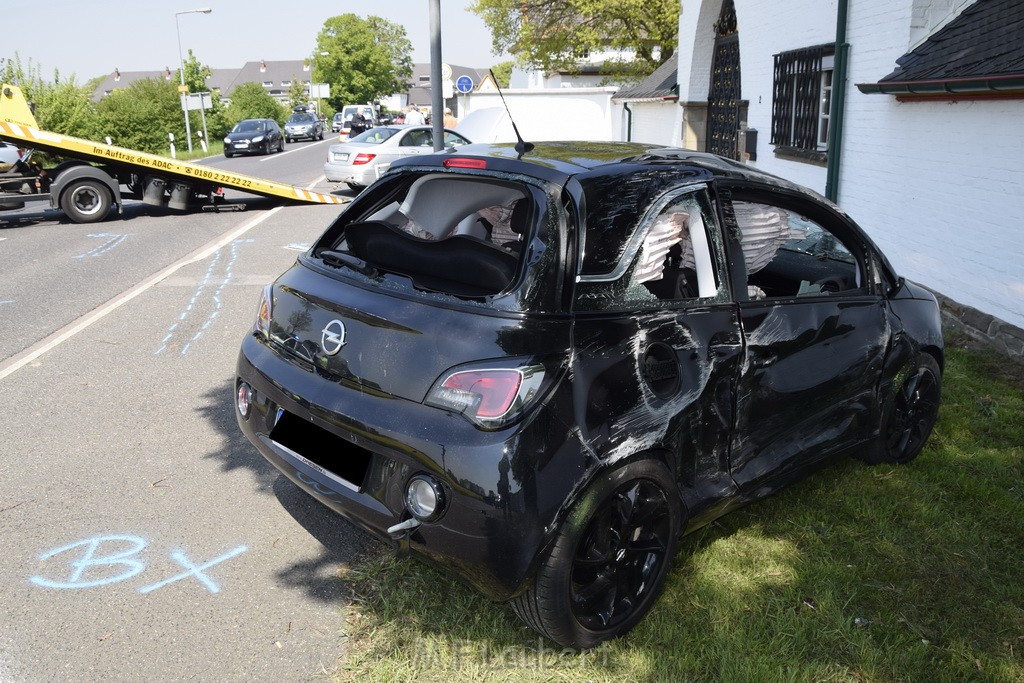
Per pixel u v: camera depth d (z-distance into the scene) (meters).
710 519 3.41
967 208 7.36
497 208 4.10
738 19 13.16
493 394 2.60
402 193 3.92
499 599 2.67
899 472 4.43
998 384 5.86
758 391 3.39
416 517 2.70
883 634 3.11
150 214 15.12
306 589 3.32
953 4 8.20
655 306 3.04
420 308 2.86
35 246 11.54
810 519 3.91
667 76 20.19
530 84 42.03
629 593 3.08
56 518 3.85
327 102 104.62
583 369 2.76
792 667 2.90
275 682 2.78
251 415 3.43
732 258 3.35
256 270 9.64
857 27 9.21
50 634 3.01
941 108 7.70
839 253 4.08
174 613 3.15
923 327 4.36
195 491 4.14
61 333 6.95
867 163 9.16
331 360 2.99
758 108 12.51
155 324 7.25
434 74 7.88
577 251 2.87
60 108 31.61
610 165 3.17
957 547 3.72
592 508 2.75
